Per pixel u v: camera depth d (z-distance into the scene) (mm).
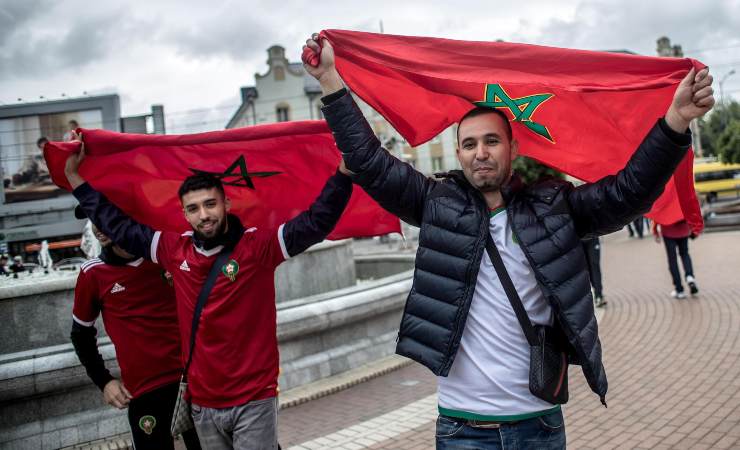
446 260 2311
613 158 2783
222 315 2699
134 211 3305
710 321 7629
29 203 32188
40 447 5074
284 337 6230
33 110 32719
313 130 3213
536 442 2279
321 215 2734
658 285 10922
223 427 2727
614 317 8648
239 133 3168
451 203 2363
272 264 2795
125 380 3389
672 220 2996
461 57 2551
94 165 3176
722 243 16344
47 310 5691
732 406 4750
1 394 4906
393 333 7406
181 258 2814
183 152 3244
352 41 2576
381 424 5133
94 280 3324
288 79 46969
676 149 2078
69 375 5070
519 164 22891
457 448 2334
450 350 2256
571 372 6266
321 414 5566
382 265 11945
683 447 4129
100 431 5270
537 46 2488
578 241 2287
